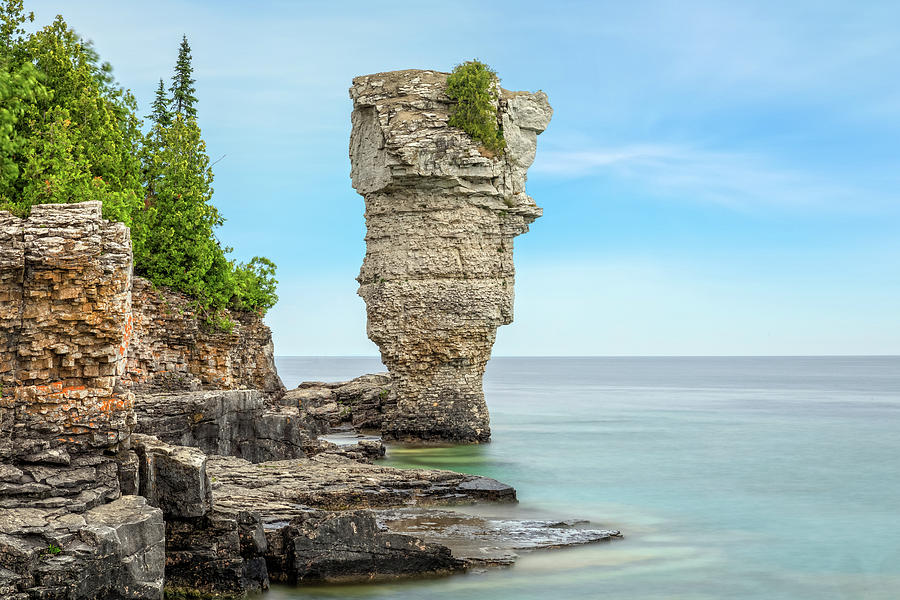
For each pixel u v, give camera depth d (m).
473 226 53.66
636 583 27.17
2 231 22.03
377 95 53.31
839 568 29.88
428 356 53.69
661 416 93.19
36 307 22.08
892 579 28.59
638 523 35.66
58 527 19.77
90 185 35.22
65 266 22.05
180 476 23.16
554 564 28.48
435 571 26.39
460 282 53.47
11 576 18.50
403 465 47.28
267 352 63.00
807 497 43.09
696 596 26.50
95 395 22.33
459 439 54.16
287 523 27.67
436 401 53.97
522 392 150.75
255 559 24.05
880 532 35.28
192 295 46.09
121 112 45.22
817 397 138.38
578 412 97.62
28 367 22.03
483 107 53.00
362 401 65.44
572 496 41.41
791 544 33.06
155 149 48.91
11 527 19.44
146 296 42.34
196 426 35.03
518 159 55.12
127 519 20.52
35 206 22.70
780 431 76.75
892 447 64.31
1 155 31.72
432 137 52.09
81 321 22.23
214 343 45.81
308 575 24.70
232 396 36.91
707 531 35.06
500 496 36.41
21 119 35.19
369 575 25.39
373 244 54.84
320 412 66.12
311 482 33.84
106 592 19.61
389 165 51.94
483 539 30.33
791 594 27.00
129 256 23.28
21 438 21.78
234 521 23.70
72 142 36.03
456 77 53.03
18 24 38.75
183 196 47.00
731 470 51.91
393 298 53.38
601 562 29.16
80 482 21.39
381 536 25.78
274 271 60.06
